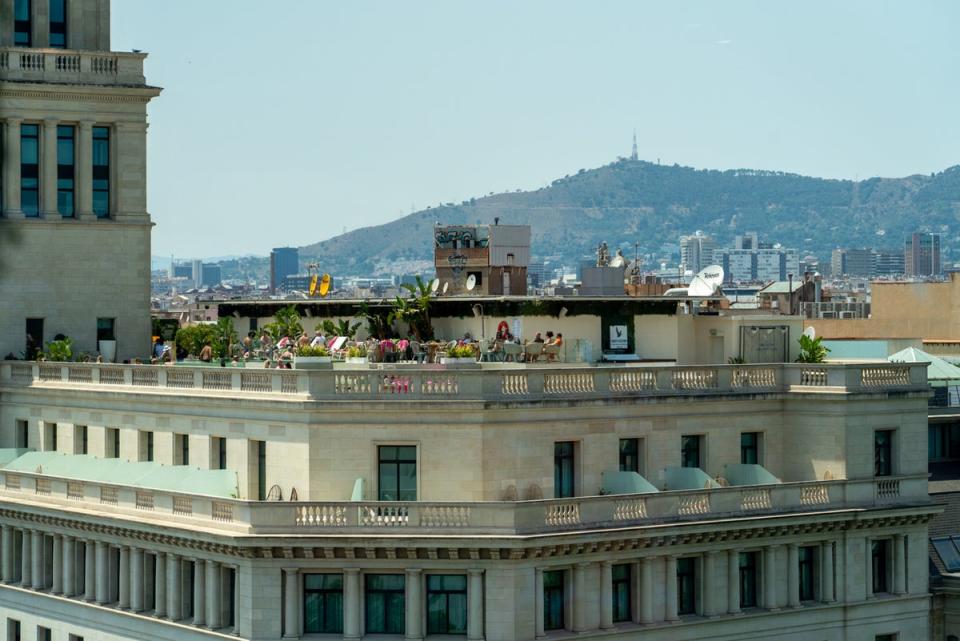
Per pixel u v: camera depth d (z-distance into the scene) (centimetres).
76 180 19225
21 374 18125
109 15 19788
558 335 16575
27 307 18975
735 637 15212
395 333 17825
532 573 13988
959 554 17625
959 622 17200
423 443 14250
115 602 16075
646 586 14688
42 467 17125
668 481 15262
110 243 19338
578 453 14775
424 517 13950
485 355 16262
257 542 14012
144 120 19438
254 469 14962
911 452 16288
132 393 16312
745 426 15800
